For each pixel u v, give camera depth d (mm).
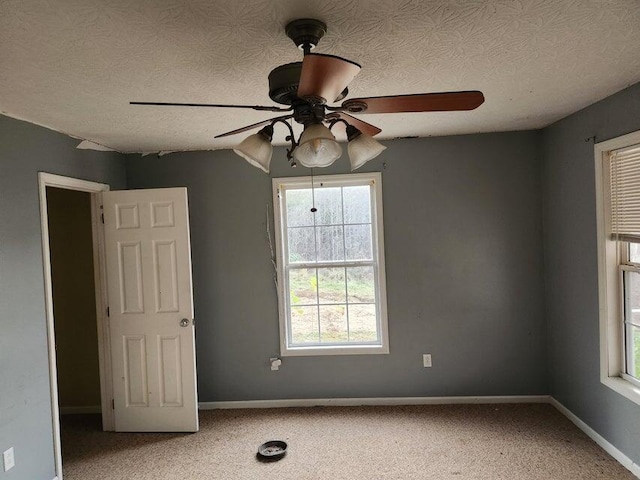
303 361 3680
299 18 1487
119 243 3350
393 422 3291
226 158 3678
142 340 3342
